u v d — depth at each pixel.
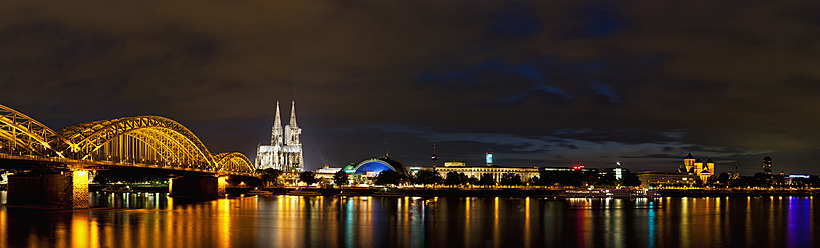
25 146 137.88
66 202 151.88
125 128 180.25
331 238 111.50
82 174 154.75
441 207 196.25
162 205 193.62
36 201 155.50
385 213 166.75
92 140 160.38
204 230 120.06
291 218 148.12
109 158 169.50
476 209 187.00
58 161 139.25
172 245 100.62
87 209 156.12
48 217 135.62
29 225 121.12
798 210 197.62
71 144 150.50
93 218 136.75
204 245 101.12
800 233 126.12
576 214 169.25
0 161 130.50
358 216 156.25
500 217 156.75
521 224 138.75
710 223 146.12
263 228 124.94
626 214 171.88
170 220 138.38
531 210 184.38
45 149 144.50
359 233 119.00
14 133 136.25
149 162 199.75
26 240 103.38
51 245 99.38
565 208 195.62
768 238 118.06
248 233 116.75
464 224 137.75
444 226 133.12
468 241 110.25
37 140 140.88
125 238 107.19
